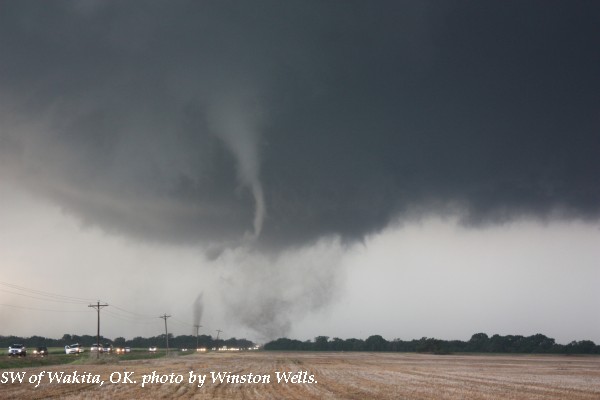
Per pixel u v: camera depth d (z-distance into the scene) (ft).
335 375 238.68
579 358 621.72
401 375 243.81
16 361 292.61
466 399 144.05
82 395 138.21
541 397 153.79
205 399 135.64
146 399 132.36
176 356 495.00
